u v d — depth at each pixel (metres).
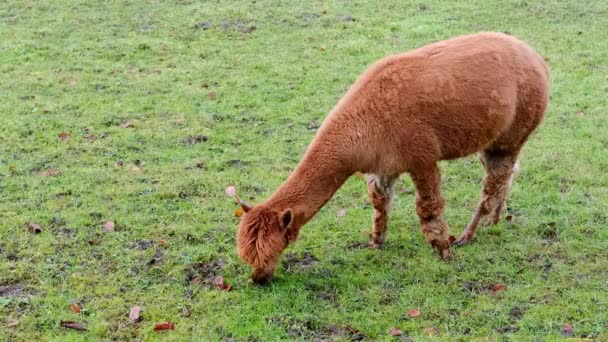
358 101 5.94
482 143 6.31
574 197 7.61
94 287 6.00
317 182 5.86
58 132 9.30
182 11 14.73
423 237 6.87
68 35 13.32
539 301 5.75
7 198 7.54
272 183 8.01
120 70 11.71
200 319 5.59
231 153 8.81
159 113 10.03
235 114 10.03
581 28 13.54
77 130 9.38
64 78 11.27
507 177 6.76
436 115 5.96
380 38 13.18
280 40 13.17
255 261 5.64
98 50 12.57
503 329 5.41
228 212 7.36
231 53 12.54
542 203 7.52
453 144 6.15
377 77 6.00
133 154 8.73
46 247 6.59
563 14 14.33
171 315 5.62
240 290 5.95
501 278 6.12
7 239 6.72
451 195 7.77
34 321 5.52
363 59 12.20
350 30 13.62
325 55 12.41
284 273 6.23
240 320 5.57
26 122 9.55
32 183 7.87
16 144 8.91
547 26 13.66
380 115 5.86
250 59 12.23
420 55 6.16
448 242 6.44
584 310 5.59
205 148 8.97
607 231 6.84
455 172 8.33
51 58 12.18
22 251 6.51
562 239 6.77
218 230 6.99
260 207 5.71
